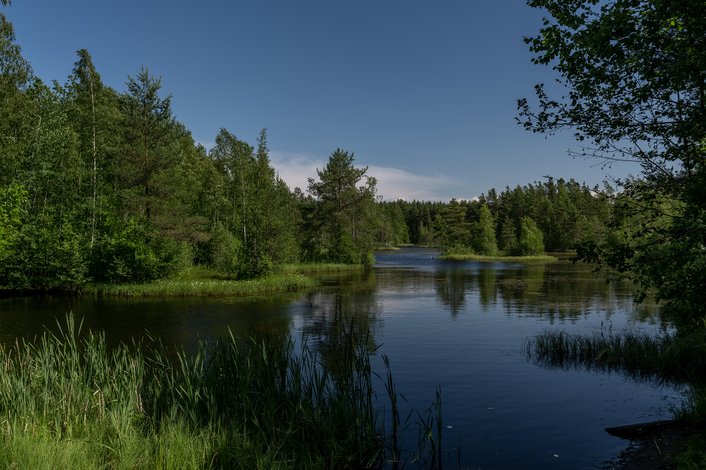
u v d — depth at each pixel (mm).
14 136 30359
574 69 6480
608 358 13117
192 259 41969
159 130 34656
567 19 6266
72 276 30344
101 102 37250
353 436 7516
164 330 18562
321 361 13164
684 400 9820
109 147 33875
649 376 11766
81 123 36844
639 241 6492
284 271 39344
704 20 5293
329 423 7691
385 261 72188
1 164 28938
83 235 32844
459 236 92688
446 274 47125
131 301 27484
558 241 99000
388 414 9281
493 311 23062
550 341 14773
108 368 8734
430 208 163000
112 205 34875
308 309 24234
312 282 37062
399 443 7957
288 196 56062
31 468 5738
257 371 8766
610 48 5914
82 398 7961
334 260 59750
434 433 8383
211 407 8023
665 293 6090
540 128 7270
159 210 34188
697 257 5730
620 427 8398
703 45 5496
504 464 7191
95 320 20844
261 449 6688
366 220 63219
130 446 6562
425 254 95875
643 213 6656
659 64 5840
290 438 7430
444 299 27875
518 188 116250
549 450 7641
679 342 12273
